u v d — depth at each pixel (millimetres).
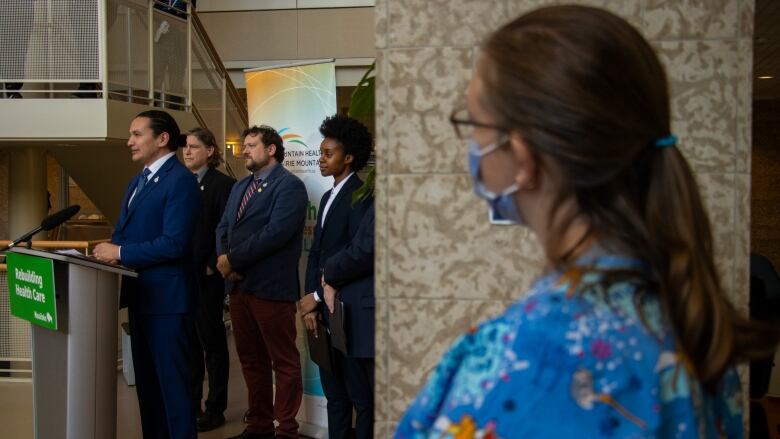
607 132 613
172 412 3258
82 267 2908
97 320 2969
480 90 667
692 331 623
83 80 5871
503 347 597
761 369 2092
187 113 7031
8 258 3193
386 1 1716
